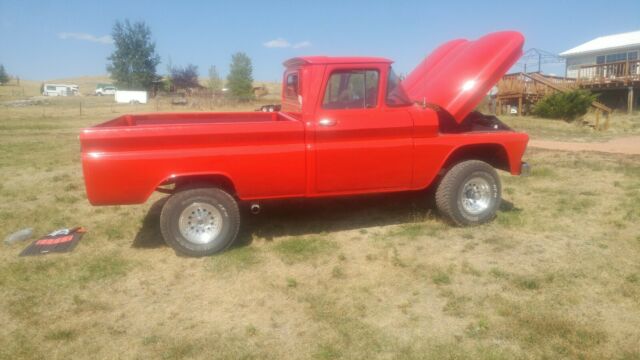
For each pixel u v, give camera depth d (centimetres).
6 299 436
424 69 694
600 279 457
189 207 514
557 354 344
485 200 611
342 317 399
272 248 550
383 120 555
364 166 552
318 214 670
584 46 3772
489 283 455
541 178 894
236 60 5662
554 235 576
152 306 425
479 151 638
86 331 385
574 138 1652
